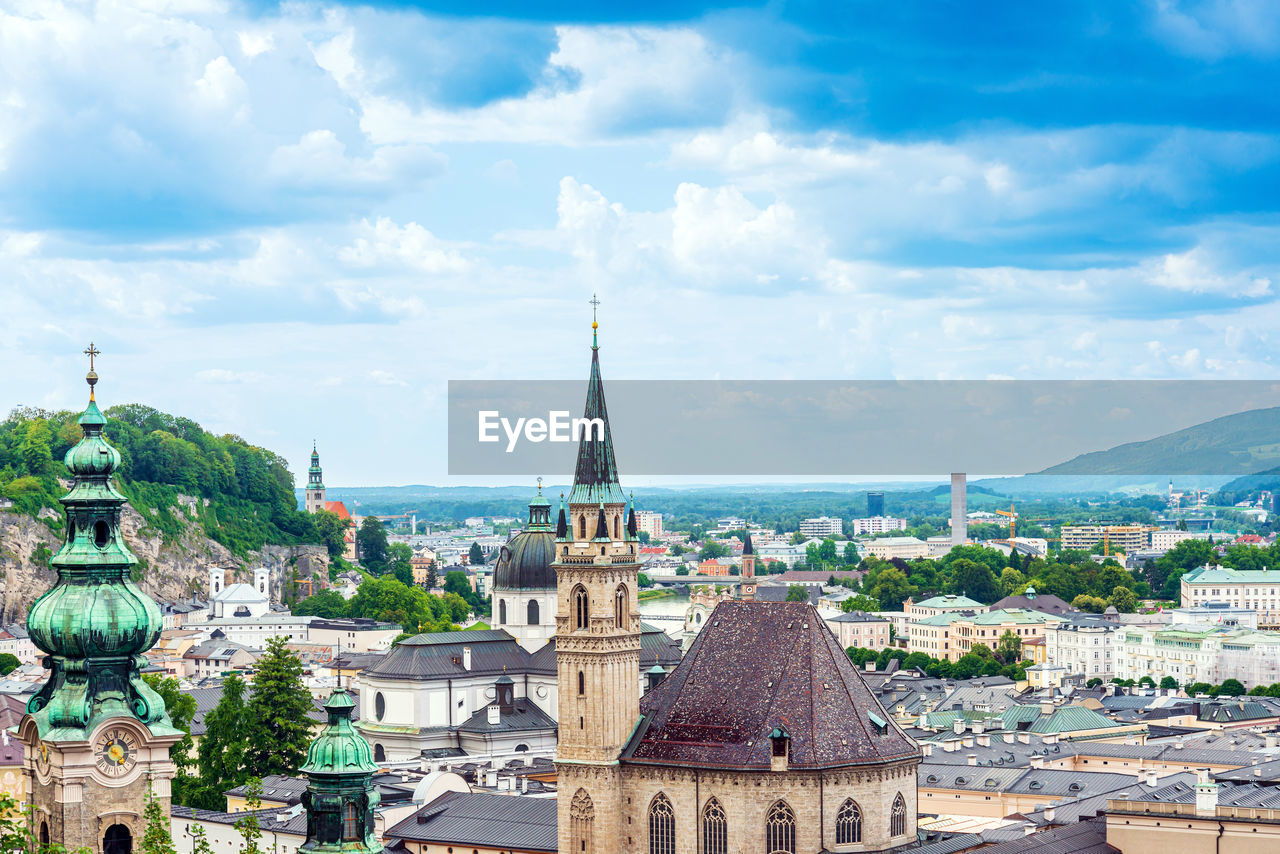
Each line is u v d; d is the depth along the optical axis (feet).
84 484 422.00
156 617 418.51
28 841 406.21
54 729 405.59
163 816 409.49
